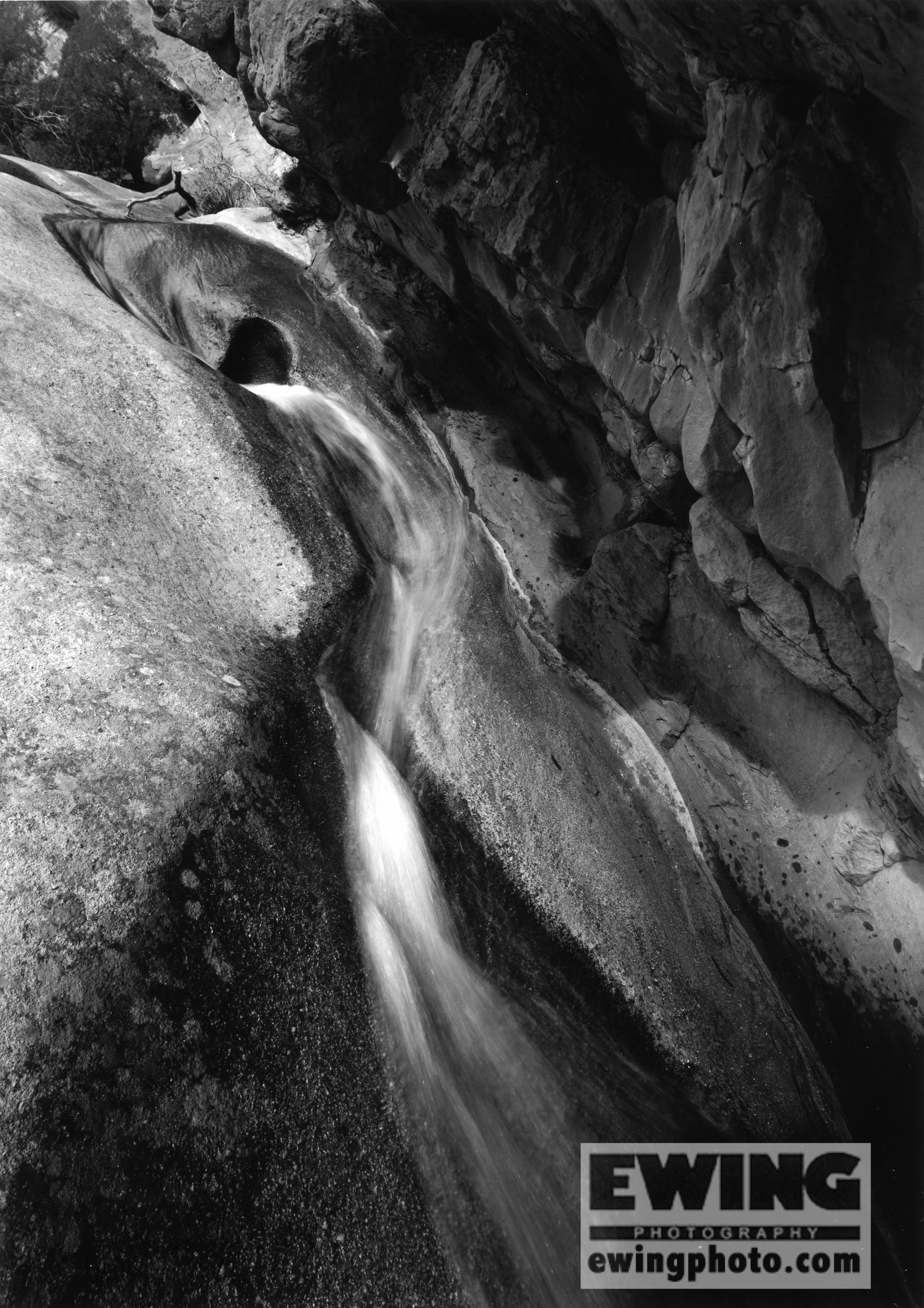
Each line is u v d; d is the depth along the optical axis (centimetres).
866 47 406
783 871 730
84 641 589
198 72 1884
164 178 1978
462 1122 557
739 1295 569
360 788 660
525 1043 614
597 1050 632
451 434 1034
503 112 640
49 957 450
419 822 680
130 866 498
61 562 634
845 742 703
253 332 1101
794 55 445
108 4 1912
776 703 748
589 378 839
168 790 538
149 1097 447
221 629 693
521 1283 520
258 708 627
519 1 597
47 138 1992
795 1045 684
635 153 657
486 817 710
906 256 477
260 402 942
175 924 498
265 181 1662
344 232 1144
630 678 838
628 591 829
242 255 1207
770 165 478
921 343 488
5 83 1945
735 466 595
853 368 509
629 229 663
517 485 998
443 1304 488
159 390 847
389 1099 533
